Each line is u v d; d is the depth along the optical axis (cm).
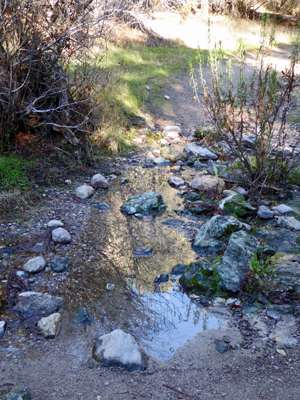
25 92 557
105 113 691
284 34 1741
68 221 450
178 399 241
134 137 732
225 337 296
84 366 265
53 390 244
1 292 325
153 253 405
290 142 718
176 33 1498
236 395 244
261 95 546
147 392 246
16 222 433
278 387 250
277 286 342
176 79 1062
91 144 630
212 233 425
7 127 546
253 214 487
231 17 1814
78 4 562
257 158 545
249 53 1395
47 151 582
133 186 559
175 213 491
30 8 540
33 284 342
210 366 269
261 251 396
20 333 290
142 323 310
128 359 266
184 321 314
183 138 763
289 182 551
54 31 554
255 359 274
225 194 530
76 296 334
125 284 356
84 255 392
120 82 868
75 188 529
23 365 262
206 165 647
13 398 230
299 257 395
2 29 518
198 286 349
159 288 353
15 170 508
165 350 284
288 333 299
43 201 484
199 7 1825
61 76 563
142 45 1315
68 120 604
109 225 452
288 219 470
